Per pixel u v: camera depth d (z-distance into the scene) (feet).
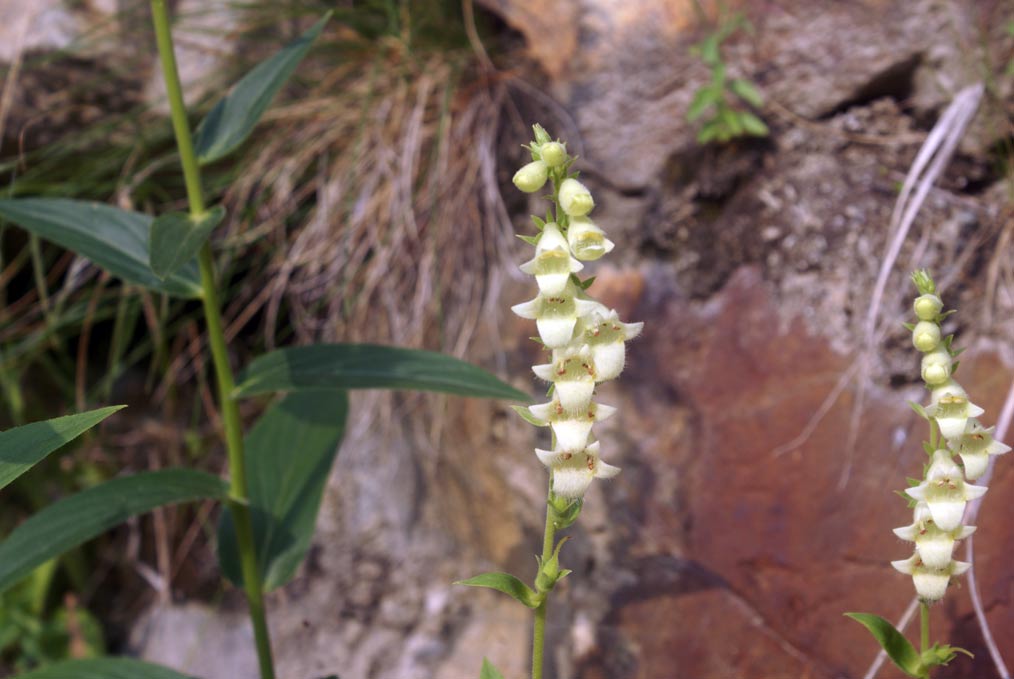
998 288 1.26
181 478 1.12
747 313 1.34
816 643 1.23
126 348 1.97
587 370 0.79
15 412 1.81
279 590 1.74
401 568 1.68
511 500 1.50
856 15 1.35
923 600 0.87
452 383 1.11
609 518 1.38
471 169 1.59
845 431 1.25
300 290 1.73
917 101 1.35
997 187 1.31
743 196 1.38
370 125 1.69
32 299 1.85
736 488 1.30
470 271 1.59
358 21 1.73
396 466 1.69
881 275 1.25
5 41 1.68
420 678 1.59
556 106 1.50
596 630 1.39
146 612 1.87
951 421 0.84
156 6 1.04
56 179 1.75
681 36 1.41
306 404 1.28
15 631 1.78
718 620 1.29
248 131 1.08
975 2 1.31
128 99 1.74
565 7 1.48
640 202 1.43
